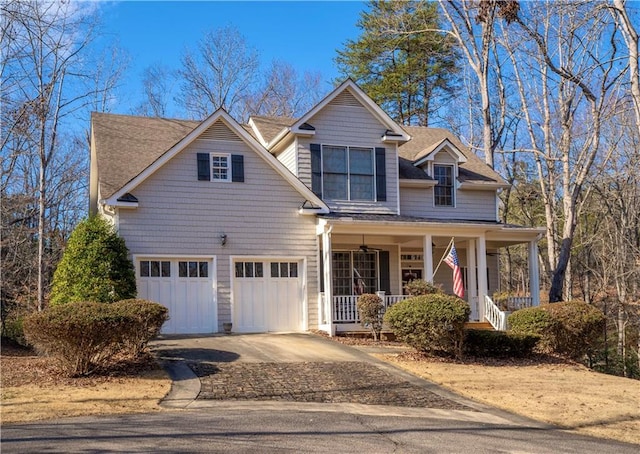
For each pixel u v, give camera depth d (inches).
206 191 769.6
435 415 437.4
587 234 1549.0
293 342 693.9
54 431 352.2
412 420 414.3
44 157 968.3
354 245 928.9
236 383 507.8
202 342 676.1
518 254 1871.3
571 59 1105.4
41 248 918.4
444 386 533.3
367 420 406.9
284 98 1759.4
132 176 786.8
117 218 727.7
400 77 1606.8
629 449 365.7
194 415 405.7
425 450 331.9
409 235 836.0
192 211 761.0
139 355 580.1
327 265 784.3
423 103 1663.4
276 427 374.9
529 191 1608.0
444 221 850.8
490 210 997.2
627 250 1332.4
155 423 377.4
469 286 916.6
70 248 674.2
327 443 339.3
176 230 751.1
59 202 1299.2
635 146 1232.8
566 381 578.2
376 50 1635.1
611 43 974.4
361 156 884.6
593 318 710.5
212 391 481.1
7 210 954.7
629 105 1072.8
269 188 799.7
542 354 707.4
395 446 338.3
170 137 909.2
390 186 896.3
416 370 585.0
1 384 484.7
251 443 333.4
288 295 805.2
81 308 510.3
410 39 1600.6
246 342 683.4
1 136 887.7
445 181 976.3
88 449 311.4
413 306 646.5
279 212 801.6
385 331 778.2
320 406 450.0
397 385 526.0
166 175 753.6
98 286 652.1
